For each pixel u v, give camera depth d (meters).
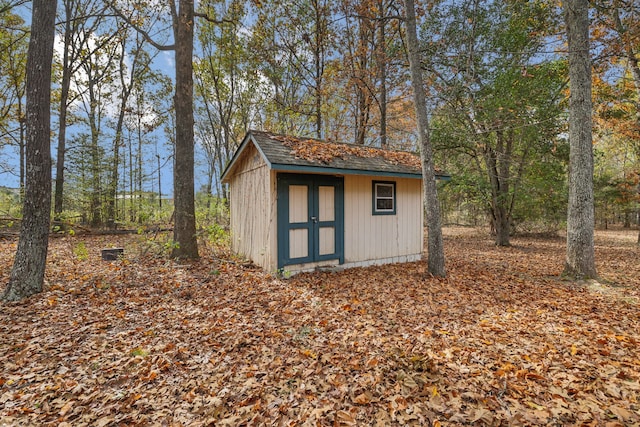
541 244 13.41
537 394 2.68
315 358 3.36
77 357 3.35
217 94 17.73
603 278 6.59
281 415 2.49
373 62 14.26
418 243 9.21
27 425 2.38
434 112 11.87
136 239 9.91
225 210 14.48
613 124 11.68
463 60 11.05
